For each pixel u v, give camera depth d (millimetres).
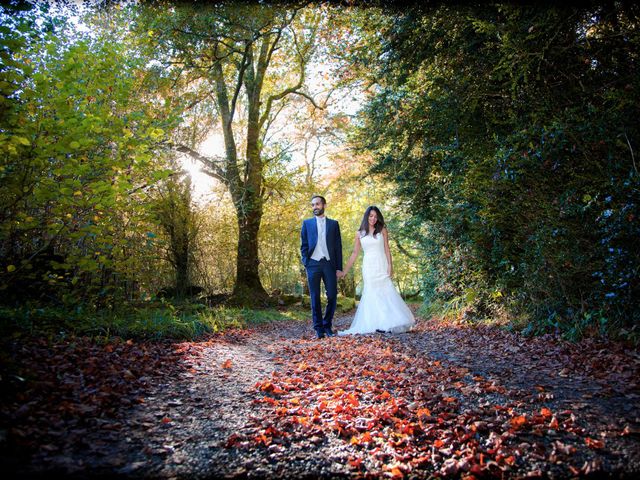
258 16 8477
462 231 6398
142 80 7703
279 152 13109
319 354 4246
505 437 2092
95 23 7066
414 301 19453
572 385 2799
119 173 4219
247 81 13234
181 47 9125
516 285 5086
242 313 9195
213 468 1810
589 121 3955
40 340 3176
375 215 6047
